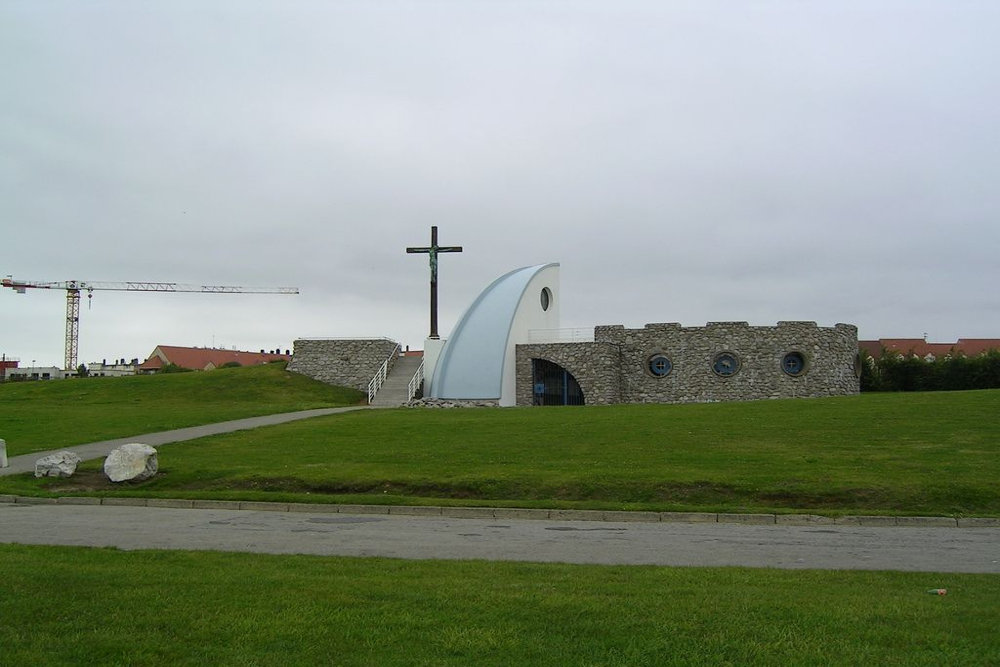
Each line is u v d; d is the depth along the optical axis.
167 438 27.48
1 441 22.67
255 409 37.91
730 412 29.95
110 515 16.31
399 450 23.88
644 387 46.59
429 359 50.47
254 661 6.23
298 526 14.73
